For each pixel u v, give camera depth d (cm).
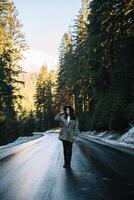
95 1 4038
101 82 4200
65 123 1458
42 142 3591
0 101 4134
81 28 6619
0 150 2508
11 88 4378
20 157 1925
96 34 4062
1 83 4144
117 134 3544
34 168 1455
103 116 4053
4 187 1054
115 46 3275
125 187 1038
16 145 3141
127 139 2908
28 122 8150
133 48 3109
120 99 3359
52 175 1266
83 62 6066
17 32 5512
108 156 1917
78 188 1028
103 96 4297
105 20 3228
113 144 2983
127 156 1903
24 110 9825
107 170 1373
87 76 5741
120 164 1552
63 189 1016
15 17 5484
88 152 2198
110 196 921
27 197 918
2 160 1770
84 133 5928
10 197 920
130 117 3142
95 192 972
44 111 12238
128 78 3225
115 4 3031
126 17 2838
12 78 4566
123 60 3206
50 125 12081
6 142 4216
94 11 4050
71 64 7525
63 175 1262
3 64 4181
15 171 1373
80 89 6775
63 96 9488
